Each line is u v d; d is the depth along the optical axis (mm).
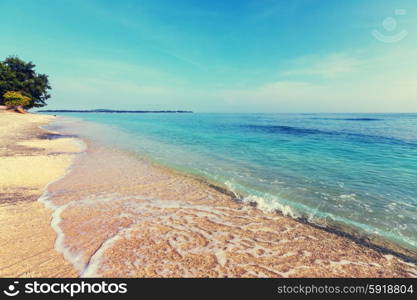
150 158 12367
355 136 24625
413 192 7367
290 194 7223
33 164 9516
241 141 20328
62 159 10969
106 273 3318
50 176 8188
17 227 4520
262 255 3957
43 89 55906
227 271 3480
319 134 26922
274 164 11383
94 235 4359
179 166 10742
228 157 13086
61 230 4488
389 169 10352
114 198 6418
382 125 46062
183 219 5266
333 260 3916
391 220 5504
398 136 24422
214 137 23562
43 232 4383
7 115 37000
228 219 5379
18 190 6598
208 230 4781
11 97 45375
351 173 9680
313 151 15172
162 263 3590
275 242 4418
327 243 4461
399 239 4684
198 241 4309
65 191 6797
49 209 5469
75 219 5004
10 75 48875
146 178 8578
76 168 9531
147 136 23906
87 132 26406
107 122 52000
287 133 28312
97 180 8055
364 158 12844
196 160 12203
